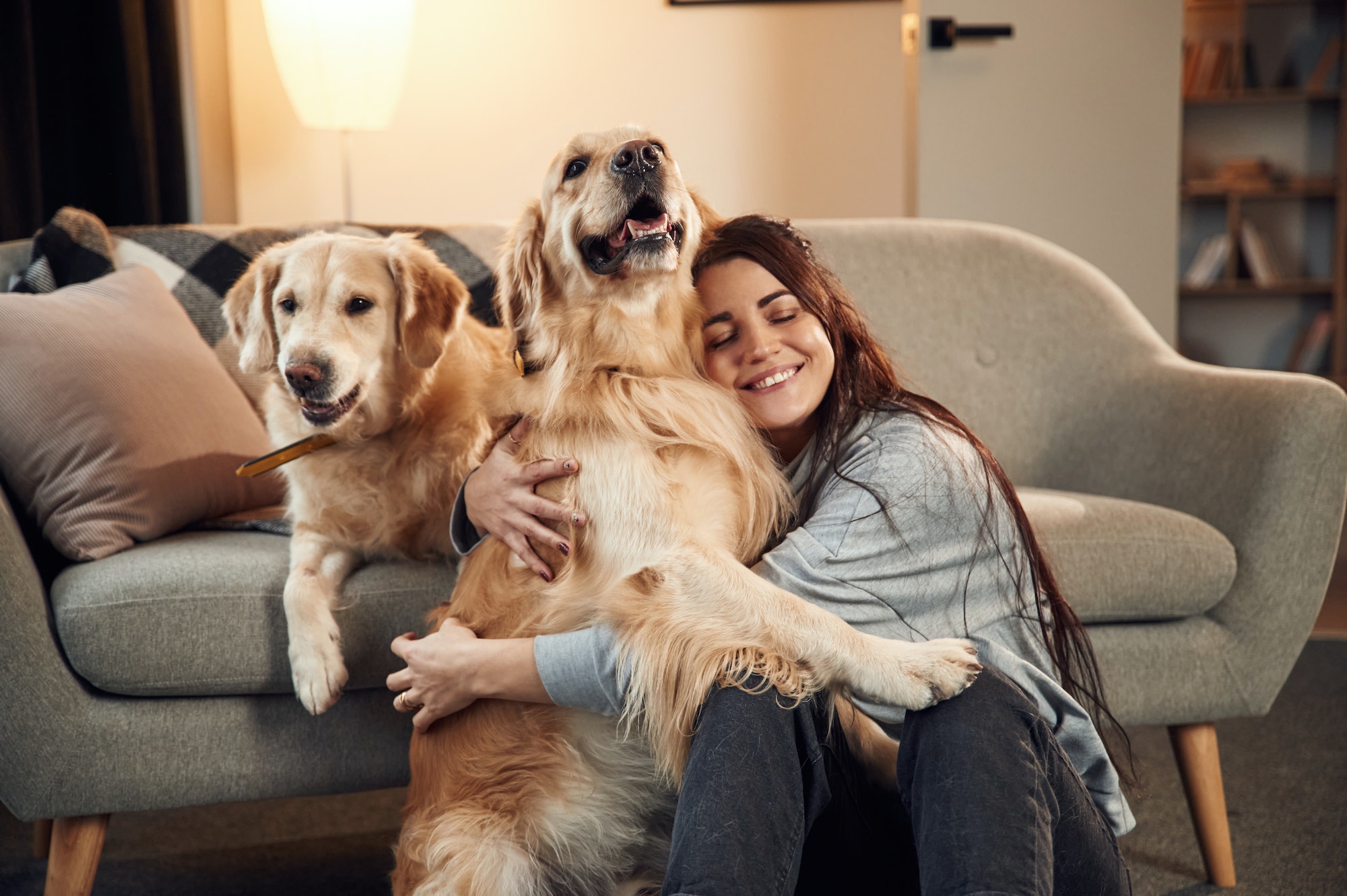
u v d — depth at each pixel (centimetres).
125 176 311
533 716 133
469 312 217
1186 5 400
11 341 164
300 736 152
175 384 177
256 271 165
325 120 308
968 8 323
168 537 169
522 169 380
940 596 128
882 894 126
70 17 303
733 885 99
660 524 130
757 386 140
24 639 140
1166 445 197
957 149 328
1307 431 168
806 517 141
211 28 356
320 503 159
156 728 147
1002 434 228
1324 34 396
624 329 140
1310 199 406
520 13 373
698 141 382
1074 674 154
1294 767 204
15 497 161
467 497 144
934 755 108
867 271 233
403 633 152
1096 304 230
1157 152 330
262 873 174
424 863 126
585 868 134
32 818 144
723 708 113
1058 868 111
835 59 379
